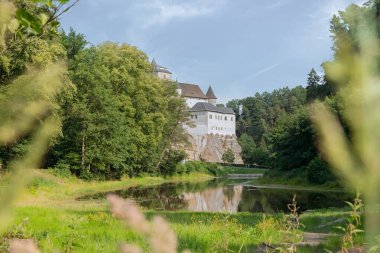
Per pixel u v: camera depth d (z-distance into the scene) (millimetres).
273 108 161875
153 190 41594
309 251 9805
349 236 2041
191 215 18578
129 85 53250
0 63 17250
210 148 116562
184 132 70438
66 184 38906
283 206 27125
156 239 683
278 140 56531
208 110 123062
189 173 73875
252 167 103938
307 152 49438
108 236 10352
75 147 44812
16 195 784
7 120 791
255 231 10914
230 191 40625
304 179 47062
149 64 59812
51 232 9734
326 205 26969
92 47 46375
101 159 45094
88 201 28109
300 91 175500
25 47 19172
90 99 44312
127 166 51125
